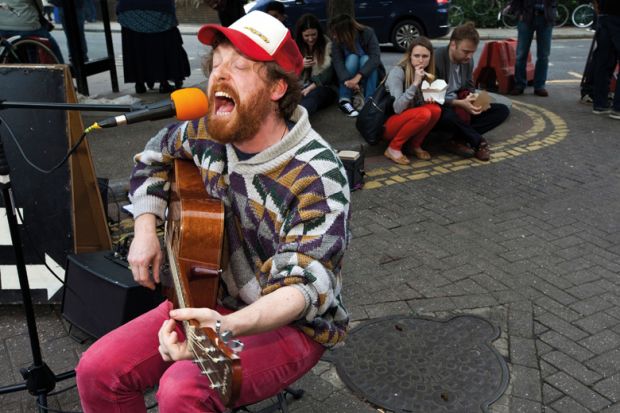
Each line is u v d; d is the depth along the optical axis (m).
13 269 2.94
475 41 5.20
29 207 2.91
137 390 1.75
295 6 11.72
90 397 1.73
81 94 6.59
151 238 1.92
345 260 3.58
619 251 3.76
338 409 2.42
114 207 4.13
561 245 3.83
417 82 5.00
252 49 1.53
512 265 3.57
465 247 3.78
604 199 4.59
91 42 13.51
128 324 1.80
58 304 3.04
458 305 3.14
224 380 1.27
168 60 7.15
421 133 5.34
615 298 3.24
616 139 6.16
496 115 5.50
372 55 6.16
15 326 2.92
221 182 1.72
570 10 16.70
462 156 5.57
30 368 2.22
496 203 4.48
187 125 1.88
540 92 8.12
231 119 1.57
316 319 1.62
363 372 2.62
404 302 3.16
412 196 4.57
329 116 6.15
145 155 1.99
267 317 1.43
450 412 2.39
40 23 6.29
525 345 2.82
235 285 1.77
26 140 2.89
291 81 1.59
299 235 1.54
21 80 2.86
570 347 2.82
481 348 2.79
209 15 18.34
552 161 5.45
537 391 2.53
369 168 5.16
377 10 12.16
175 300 1.75
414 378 2.59
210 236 1.64
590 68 7.59
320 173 1.57
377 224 4.08
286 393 2.50
